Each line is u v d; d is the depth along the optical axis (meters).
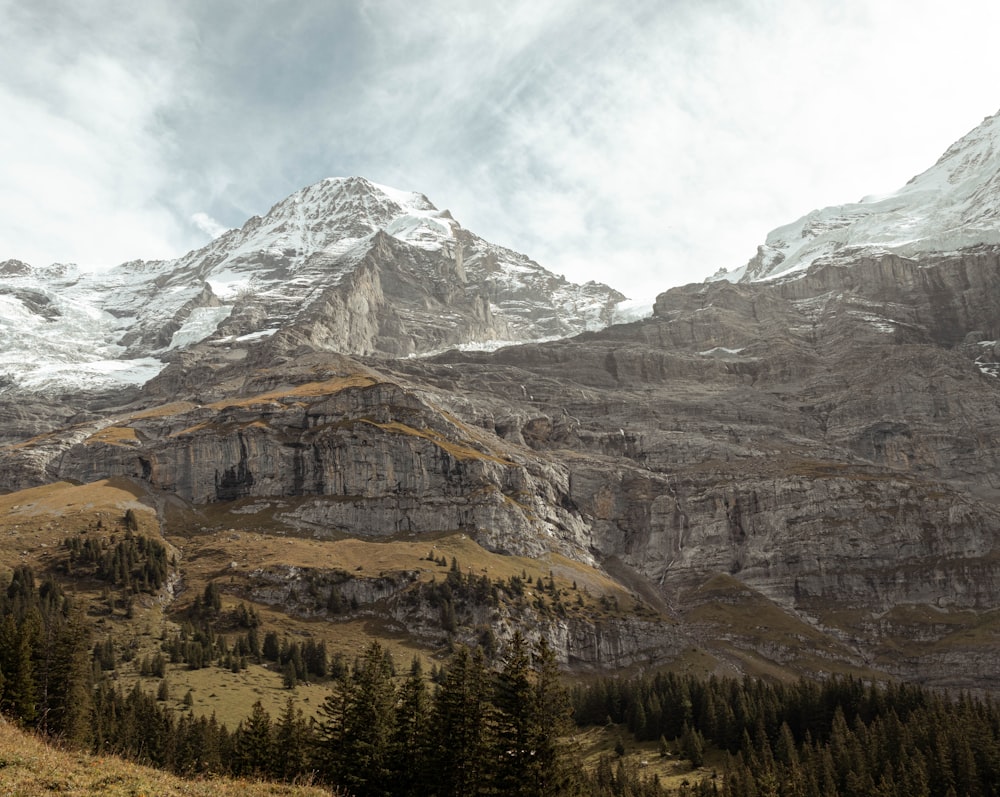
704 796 148.62
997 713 174.25
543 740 92.19
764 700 189.50
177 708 165.25
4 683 114.81
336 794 88.19
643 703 199.50
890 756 159.62
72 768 69.62
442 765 96.62
